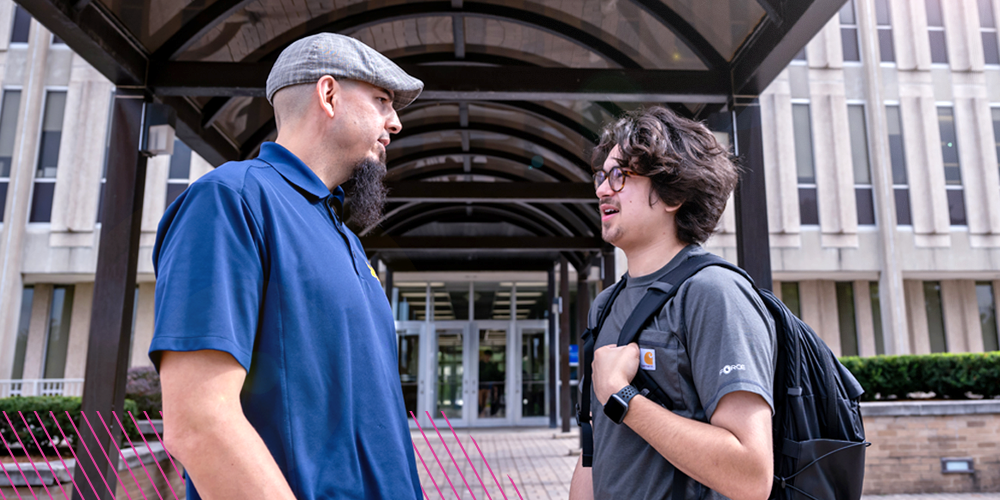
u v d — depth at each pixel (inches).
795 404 49.6
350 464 42.6
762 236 149.3
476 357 541.3
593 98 160.6
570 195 268.8
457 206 355.3
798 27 128.1
